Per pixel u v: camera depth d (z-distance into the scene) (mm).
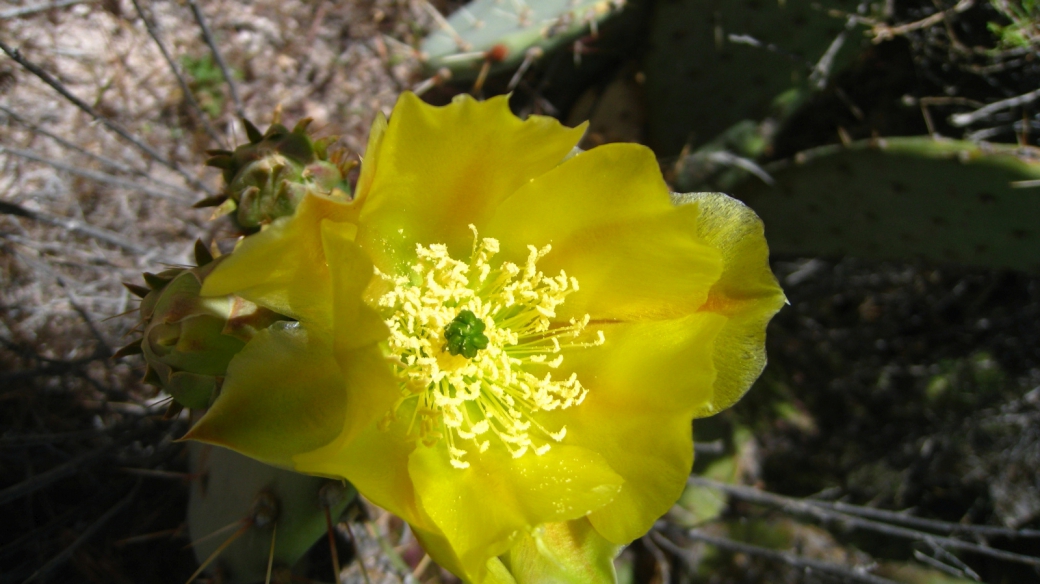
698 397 102
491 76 222
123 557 184
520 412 115
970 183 181
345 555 187
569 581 108
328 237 87
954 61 237
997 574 259
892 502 267
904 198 192
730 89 204
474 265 118
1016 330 276
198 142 213
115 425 174
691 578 220
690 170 207
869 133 263
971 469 271
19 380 183
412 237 114
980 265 197
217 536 127
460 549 101
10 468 183
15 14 188
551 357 122
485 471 111
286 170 116
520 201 110
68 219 191
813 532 225
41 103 201
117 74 205
